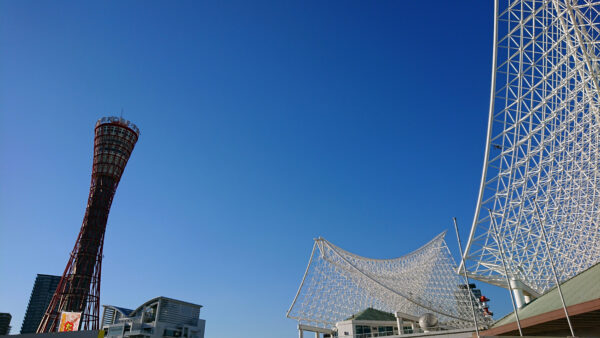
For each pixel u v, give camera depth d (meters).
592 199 62.31
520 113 56.12
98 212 98.12
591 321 35.84
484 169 61.72
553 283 71.12
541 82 52.25
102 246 97.25
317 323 87.12
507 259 66.75
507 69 55.16
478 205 65.38
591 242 70.44
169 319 100.12
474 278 71.38
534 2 49.31
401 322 71.12
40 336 26.50
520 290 57.09
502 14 52.50
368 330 75.31
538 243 68.50
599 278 36.56
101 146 103.31
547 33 50.34
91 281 93.19
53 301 89.88
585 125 54.25
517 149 58.88
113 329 96.88
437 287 92.94
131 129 108.25
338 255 91.06
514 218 65.00
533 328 39.62
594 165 57.25
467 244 69.38
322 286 92.25
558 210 66.19
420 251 116.69
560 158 59.34
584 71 47.72
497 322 53.31
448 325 78.56
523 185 61.19
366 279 80.19
